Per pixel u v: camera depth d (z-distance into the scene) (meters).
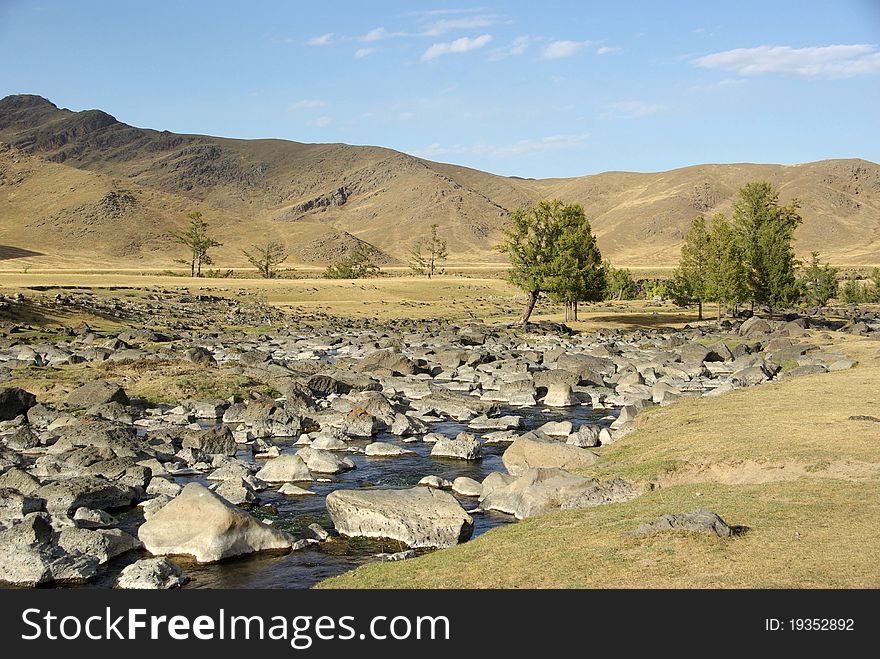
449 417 38.91
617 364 55.97
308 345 70.94
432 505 20.09
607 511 18.53
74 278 122.94
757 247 90.12
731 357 58.78
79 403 36.94
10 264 196.38
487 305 121.94
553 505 20.41
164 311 93.94
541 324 87.56
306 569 17.56
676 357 56.81
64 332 69.94
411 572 15.59
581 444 28.88
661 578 13.50
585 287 83.56
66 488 22.05
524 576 14.47
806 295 125.44
